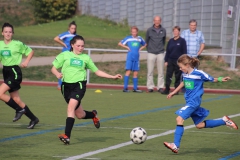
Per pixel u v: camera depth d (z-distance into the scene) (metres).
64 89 23.27
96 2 123.88
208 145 23.05
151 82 48.44
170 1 92.19
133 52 47.66
